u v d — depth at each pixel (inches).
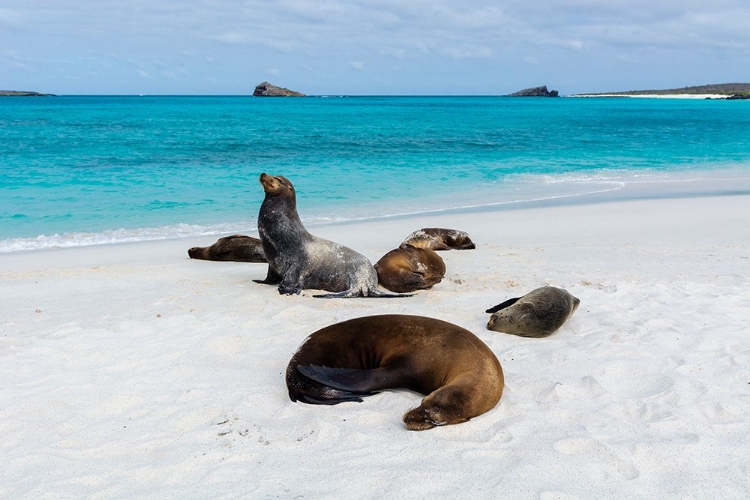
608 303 316.5
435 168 998.4
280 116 2659.9
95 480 153.0
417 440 171.2
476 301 322.0
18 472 157.8
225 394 203.9
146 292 341.4
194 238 535.5
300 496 142.9
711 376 219.3
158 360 235.1
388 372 199.6
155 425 183.5
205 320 282.5
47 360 234.2
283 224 347.3
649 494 144.7
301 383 201.3
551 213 639.8
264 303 313.3
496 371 194.2
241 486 148.6
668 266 408.2
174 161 1032.8
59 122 2036.2
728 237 514.9
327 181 857.5
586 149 1332.4
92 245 504.4
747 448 166.9
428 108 4128.9
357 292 338.6
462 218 617.6
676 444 167.5
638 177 928.3
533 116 2923.2
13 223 578.6
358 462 159.2
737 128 2065.7
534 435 173.8
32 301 324.8
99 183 802.2
